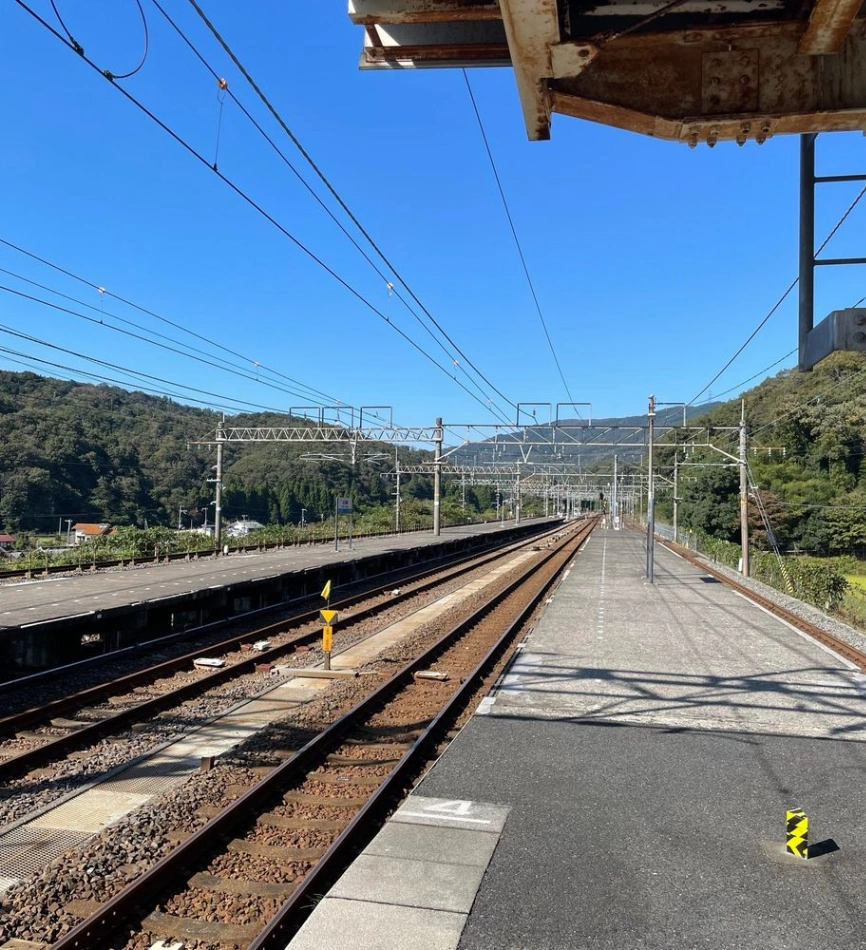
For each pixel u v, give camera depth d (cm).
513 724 868
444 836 559
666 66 514
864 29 505
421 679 1202
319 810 677
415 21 501
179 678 1234
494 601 2169
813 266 590
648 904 464
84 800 710
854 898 476
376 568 3334
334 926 434
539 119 553
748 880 497
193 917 496
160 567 2639
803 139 592
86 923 462
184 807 659
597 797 641
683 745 790
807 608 2072
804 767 723
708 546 4722
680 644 1413
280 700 1099
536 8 396
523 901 464
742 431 3391
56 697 1088
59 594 1748
